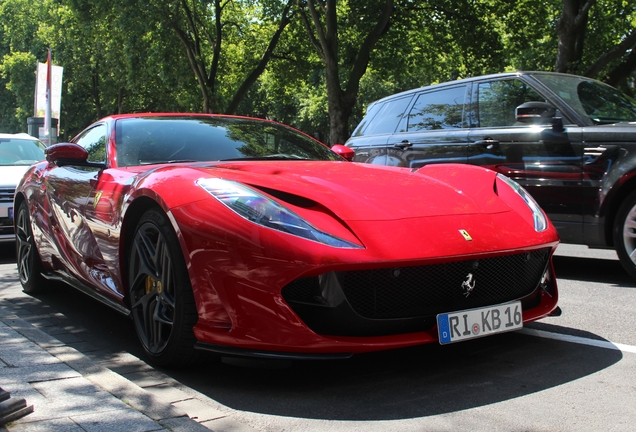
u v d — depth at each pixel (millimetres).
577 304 4367
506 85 5840
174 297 2887
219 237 2697
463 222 2906
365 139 7094
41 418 2156
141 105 40219
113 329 3939
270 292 2572
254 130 4242
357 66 19938
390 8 19781
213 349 2699
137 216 3303
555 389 2699
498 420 2377
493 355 3191
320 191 2926
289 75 29766
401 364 3070
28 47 44406
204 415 2434
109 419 2158
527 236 3004
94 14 25047
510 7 21812
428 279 2701
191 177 3027
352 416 2445
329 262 2531
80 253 3984
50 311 4477
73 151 3754
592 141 5035
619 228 4934
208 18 26828
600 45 21344
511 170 5527
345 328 2615
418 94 6707
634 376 2850
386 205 2898
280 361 2598
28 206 4934
